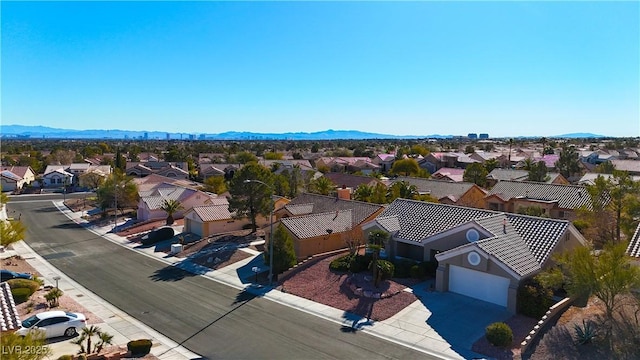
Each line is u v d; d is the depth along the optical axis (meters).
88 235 58.00
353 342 25.66
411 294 31.80
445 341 25.36
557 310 27.03
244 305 31.95
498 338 24.02
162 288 36.09
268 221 55.94
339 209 49.59
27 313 30.22
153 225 61.59
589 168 99.00
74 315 27.64
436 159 121.00
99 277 39.41
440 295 31.59
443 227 37.78
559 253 31.98
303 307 31.27
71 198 91.56
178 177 113.38
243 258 43.81
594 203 40.47
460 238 34.25
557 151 146.50
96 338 26.53
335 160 126.88
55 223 66.31
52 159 134.75
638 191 37.34
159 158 152.25
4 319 20.44
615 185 38.88
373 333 26.73
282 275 37.41
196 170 130.25
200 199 68.25
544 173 73.50
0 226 39.75
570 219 51.09
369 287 32.78
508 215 36.88
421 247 37.69
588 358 22.31
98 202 71.75
